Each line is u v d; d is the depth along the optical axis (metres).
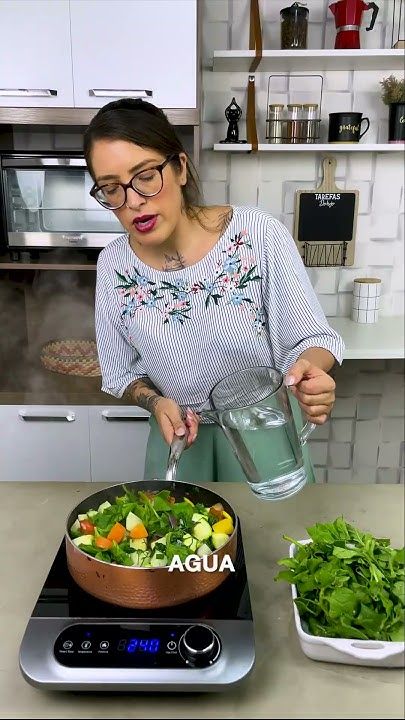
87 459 2.17
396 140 2.12
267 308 1.29
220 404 0.92
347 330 2.28
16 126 2.22
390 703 0.65
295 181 2.34
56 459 2.18
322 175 2.33
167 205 1.07
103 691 0.66
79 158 1.95
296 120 2.11
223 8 2.16
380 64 2.14
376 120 2.28
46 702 0.65
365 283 2.34
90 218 2.01
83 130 2.22
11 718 0.63
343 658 0.69
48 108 1.88
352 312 2.42
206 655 0.65
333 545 0.78
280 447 0.85
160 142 1.03
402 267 2.44
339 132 2.11
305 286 1.25
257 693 0.66
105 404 2.10
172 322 1.29
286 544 0.93
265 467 0.86
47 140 2.24
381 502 1.05
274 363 1.32
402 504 1.05
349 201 2.35
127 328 1.36
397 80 2.20
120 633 0.69
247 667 0.65
